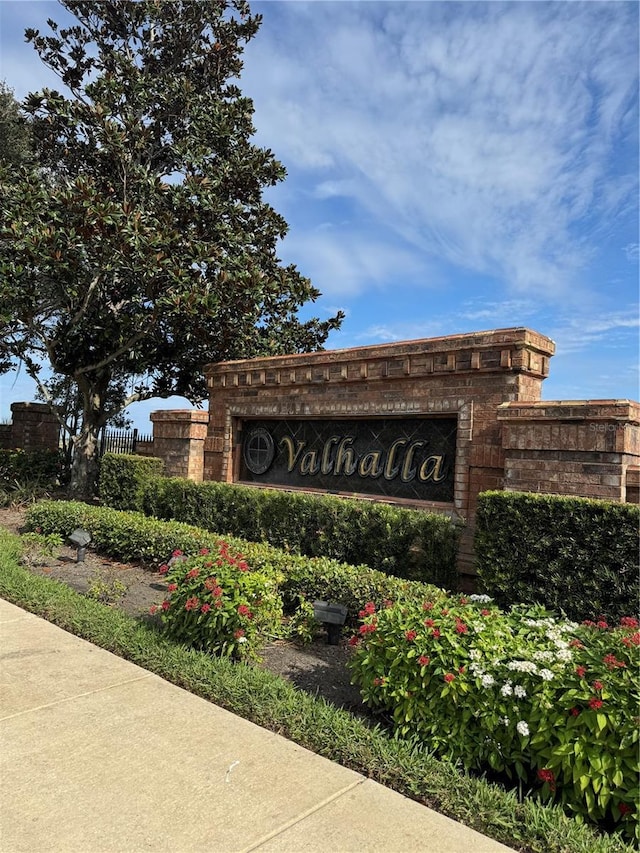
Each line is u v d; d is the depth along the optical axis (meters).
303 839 2.61
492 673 3.28
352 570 5.93
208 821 2.71
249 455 10.27
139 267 10.73
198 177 12.37
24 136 17.72
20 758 3.21
